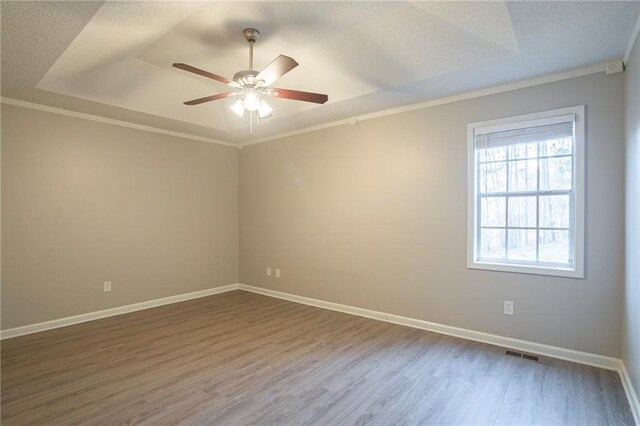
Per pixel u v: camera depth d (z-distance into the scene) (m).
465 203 3.51
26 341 3.47
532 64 2.85
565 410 2.24
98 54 2.76
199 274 5.34
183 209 5.14
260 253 5.56
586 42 2.49
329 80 3.43
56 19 2.10
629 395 2.36
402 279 3.96
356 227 4.37
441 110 3.67
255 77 2.46
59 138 3.95
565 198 3.04
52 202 3.90
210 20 2.47
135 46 2.75
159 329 3.84
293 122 4.63
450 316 3.62
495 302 3.34
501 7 2.16
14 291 3.63
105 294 4.31
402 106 3.94
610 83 2.79
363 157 4.29
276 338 3.56
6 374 2.75
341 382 2.62
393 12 2.35
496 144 3.35
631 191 2.44
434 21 2.43
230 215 5.80
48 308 3.86
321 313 4.45
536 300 3.12
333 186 4.59
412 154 3.88
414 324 3.87
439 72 3.04
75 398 2.39
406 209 3.92
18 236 3.66
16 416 2.18
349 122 4.41
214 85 3.88
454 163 3.58
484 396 2.41
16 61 2.73
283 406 2.30
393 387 2.54
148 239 4.74
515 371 2.77
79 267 4.10
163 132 4.91
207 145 5.46
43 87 3.32
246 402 2.35
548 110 3.05
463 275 3.53
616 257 2.76
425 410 2.25
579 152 2.90
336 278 4.59
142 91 3.75
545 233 3.14
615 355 2.77
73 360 3.02
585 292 2.89
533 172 3.19
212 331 3.77
